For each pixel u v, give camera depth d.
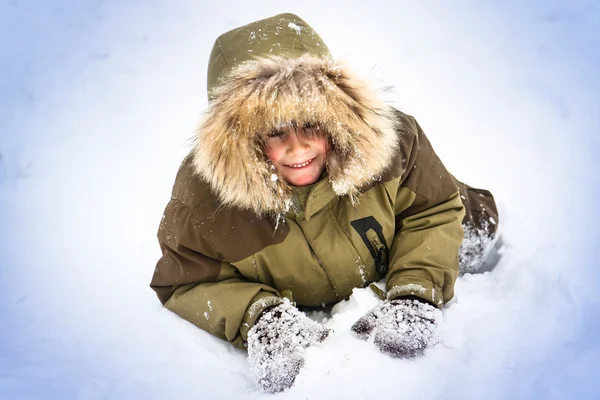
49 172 3.85
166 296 2.46
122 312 2.65
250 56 2.23
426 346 2.12
